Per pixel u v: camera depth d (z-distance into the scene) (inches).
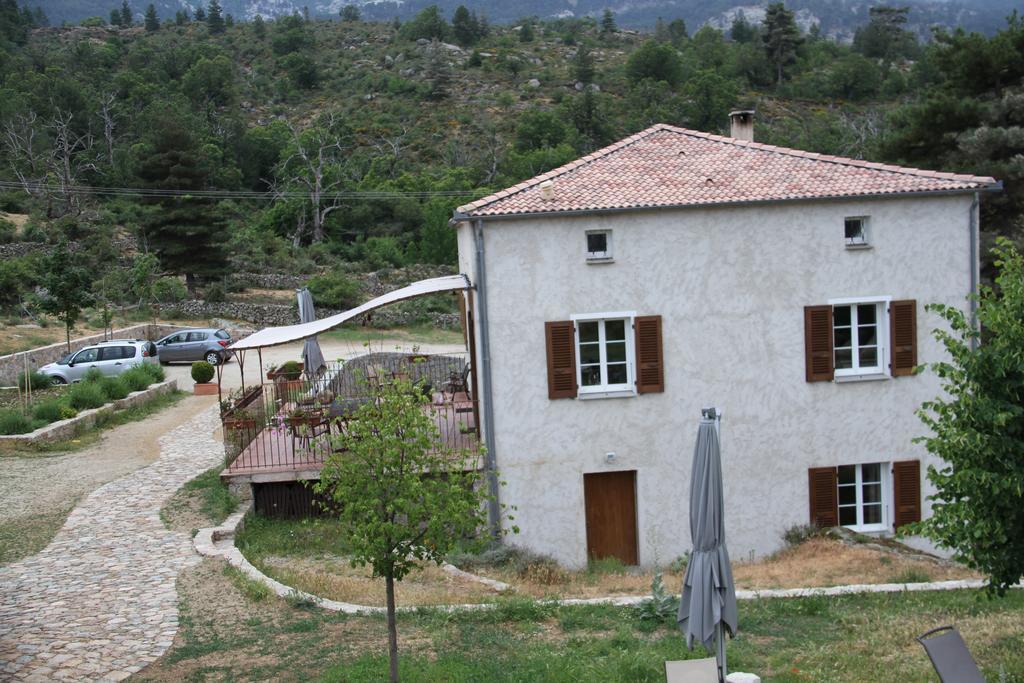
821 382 722.8
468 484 410.9
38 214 2576.3
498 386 701.9
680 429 714.8
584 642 450.6
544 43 5826.8
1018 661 410.9
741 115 852.0
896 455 731.4
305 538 650.2
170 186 2167.8
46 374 1226.0
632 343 711.7
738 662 429.4
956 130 1376.7
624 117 4158.5
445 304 2123.5
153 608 489.1
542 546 712.4
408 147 3801.7
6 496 724.0
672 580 625.0
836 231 716.0
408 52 5290.4
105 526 643.5
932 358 730.8
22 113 3302.2
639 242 703.7
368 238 2709.2
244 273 2271.2
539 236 695.7
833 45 5935.0
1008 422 398.0
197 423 1031.6
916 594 550.0
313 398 781.9
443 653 426.6
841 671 416.2
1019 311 396.5
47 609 487.8
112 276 2066.9
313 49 5516.7
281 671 404.5
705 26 6013.8
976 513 401.4
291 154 3388.3
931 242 724.7
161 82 4463.6
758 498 724.0
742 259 710.5
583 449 709.9
